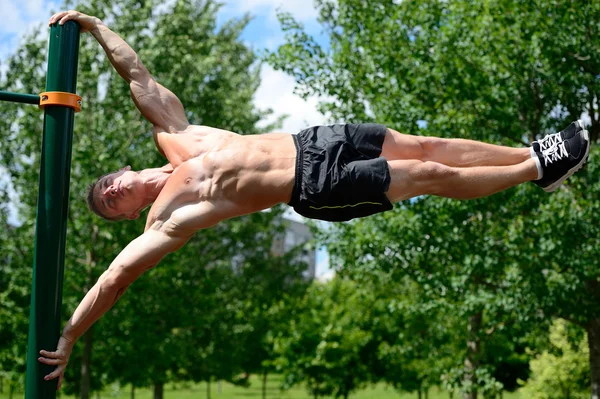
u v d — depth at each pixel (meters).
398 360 22.11
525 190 11.90
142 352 16.56
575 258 11.45
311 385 24.45
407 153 3.91
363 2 14.09
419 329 17.17
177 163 4.00
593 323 12.98
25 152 15.78
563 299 11.70
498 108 12.48
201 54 19.80
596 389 13.00
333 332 23.17
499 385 13.13
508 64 12.22
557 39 11.61
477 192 3.84
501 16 12.14
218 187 3.81
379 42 13.21
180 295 17.45
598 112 12.66
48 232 4.02
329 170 3.72
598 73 12.23
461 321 14.95
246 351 22.38
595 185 11.34
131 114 16.19
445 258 12.95
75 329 3.92
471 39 12.52
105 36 4.26
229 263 22.47
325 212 3.81
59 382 3.97
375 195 3.71
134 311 16.47
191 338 18.58
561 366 18.94
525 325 12.07
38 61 15.70
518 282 11.70
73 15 4.21
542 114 13.16
